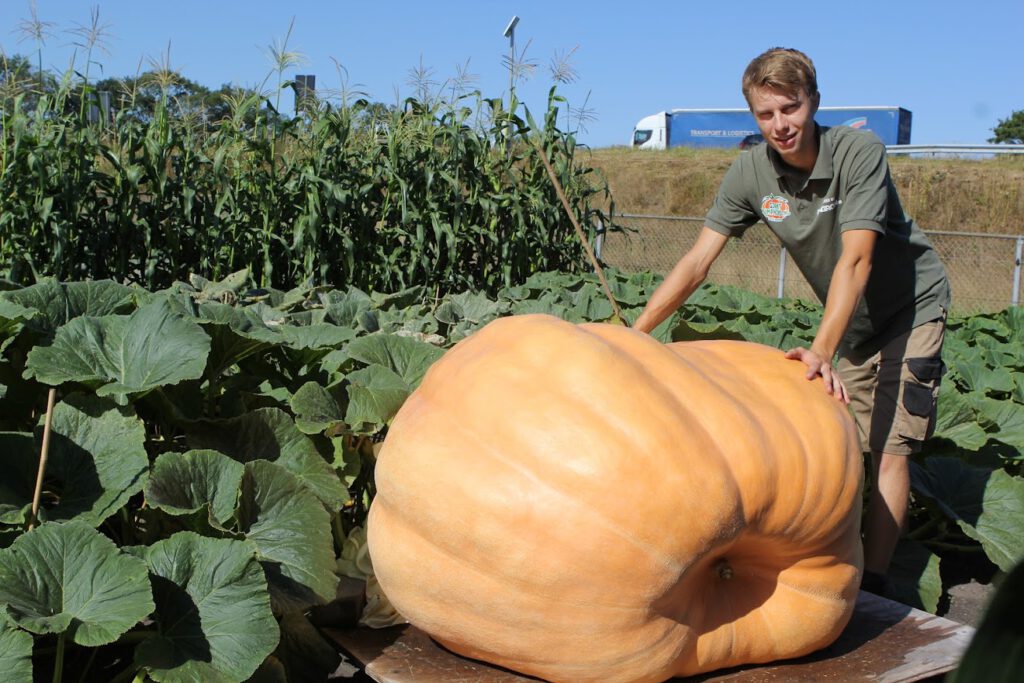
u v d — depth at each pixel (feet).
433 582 7.70
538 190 34.37
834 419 8.29
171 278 29.81
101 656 8.33
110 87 32.09
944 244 68.69
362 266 31.83
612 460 7.19
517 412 7.55
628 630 7.29
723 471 7.33
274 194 30.09
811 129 10.52
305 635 8.36
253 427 9.75
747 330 19.25
